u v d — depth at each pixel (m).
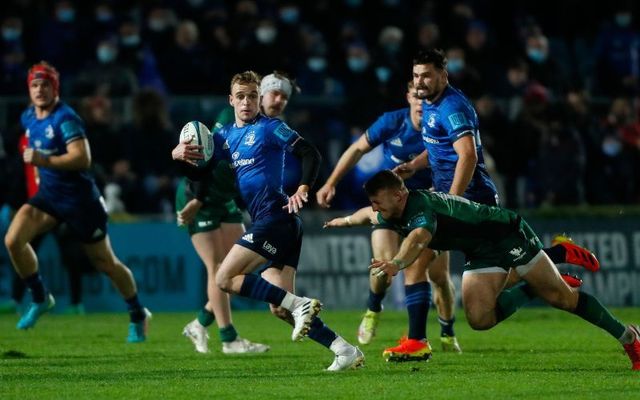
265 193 30.03
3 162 57.03
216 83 66.25
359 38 75.50
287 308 29.12
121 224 56.75
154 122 60.03
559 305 29.91
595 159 66.06
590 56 82.75
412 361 32.50
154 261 57.03
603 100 67.88
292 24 72.50
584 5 82.94
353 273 58.78
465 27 72.81
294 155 30.06
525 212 60.19
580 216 60.50
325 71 72.44
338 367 29.81
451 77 66.50
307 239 58.28
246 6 68.88
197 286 57.47
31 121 37.97
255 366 31.69
